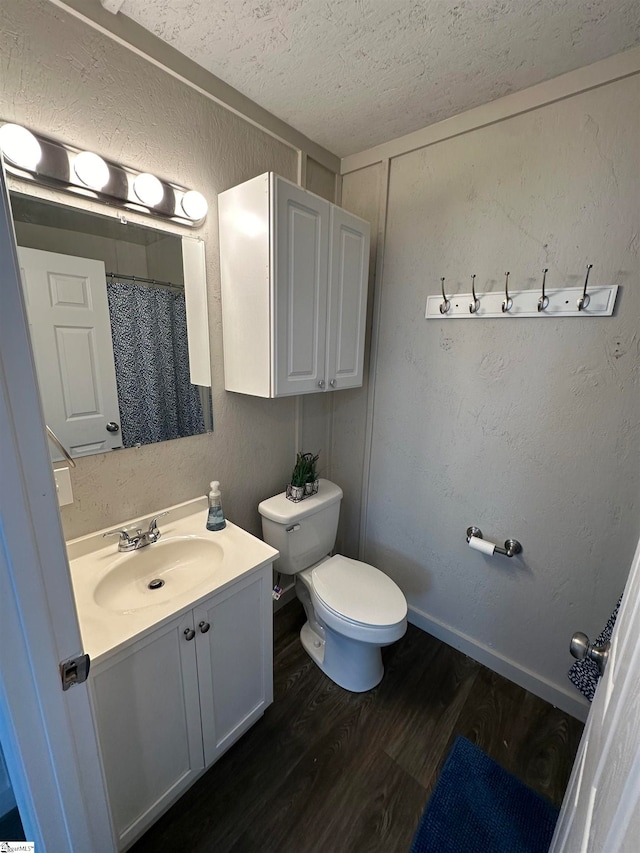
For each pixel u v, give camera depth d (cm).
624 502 131
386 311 183
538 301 137
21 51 92
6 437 50
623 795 40
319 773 128
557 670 154
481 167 145
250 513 181
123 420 128
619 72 113
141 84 114
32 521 55
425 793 123
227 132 139
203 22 106
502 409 153
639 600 54
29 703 60
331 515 184
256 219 129
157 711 104
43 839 68
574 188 126
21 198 98
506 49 112
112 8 102
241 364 147
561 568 148
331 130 160
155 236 126
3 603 54
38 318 106
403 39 110
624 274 121
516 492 155
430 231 162
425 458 181
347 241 158
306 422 201
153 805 109
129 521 135
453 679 166
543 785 126
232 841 111
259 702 139
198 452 153
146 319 129
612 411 129
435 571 187
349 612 145
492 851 109
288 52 117
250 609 126
